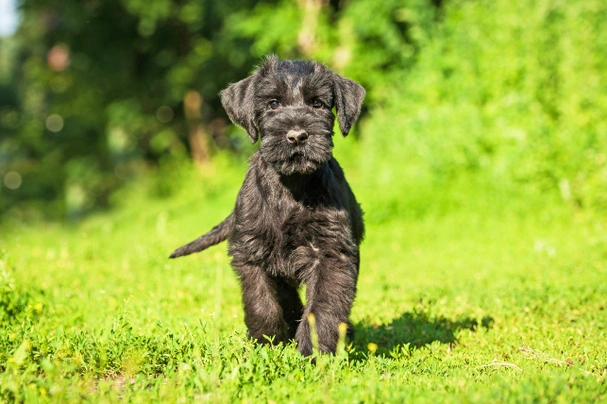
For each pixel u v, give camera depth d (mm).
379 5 17438
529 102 13203
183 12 22562
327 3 19031
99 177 29203
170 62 25406
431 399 3797
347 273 5117
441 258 10195
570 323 6281
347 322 5395
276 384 4074
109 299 6910
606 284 7344
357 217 5875
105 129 27984
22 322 5527
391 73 17953
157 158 28172
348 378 4293
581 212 12180
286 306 5820
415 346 5727
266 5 19422
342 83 5801
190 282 8031
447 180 13586
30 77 30953
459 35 14852
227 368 4234
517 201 12516
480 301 7070
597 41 12906
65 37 27250
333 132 5711
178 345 4785
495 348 5672
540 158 12547
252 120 5660
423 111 14406
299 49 18547
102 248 11227
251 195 5332
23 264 8914
